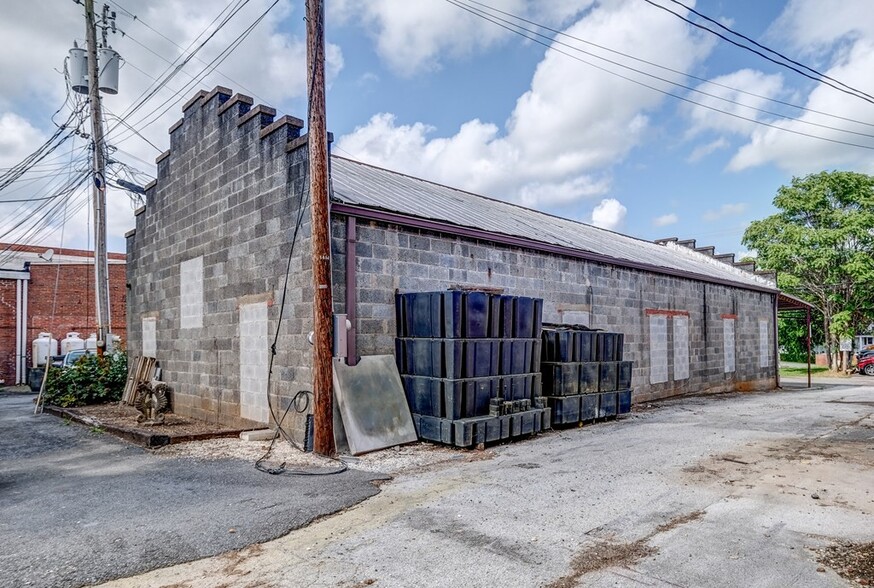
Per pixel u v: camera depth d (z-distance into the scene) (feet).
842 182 92.22
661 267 49.42
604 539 14.17
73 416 36.04
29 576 12.16
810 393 57.41
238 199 31.50
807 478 20.06
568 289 40.14
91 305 80.59
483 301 26.78
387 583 11.80
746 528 15.01
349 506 16.97
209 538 14.30
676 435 29.04
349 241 26.30
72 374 44.39
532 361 29.45
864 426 32.17
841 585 11.70
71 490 19.11
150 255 42.63
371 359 26.78
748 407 42.75
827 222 93.76
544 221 51.60
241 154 31.30
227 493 18.29
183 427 31.60
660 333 49.78
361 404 25.30
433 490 18.62
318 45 24.12
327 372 23.86
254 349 29.81
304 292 26.21
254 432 27.45
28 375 69.00
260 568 12.60
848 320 92.99
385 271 28.04
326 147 24.25
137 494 18.34
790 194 95.55
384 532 14.75
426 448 25.45
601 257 42.60
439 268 30.81
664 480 19.80
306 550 13.61
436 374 25.93
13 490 19.45
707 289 57.57
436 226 30.01
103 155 52.85
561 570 12.38
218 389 33.22
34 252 87.35
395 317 28.37
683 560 12.92
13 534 14.76
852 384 73.36
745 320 64.13
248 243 30.50
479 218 36.91
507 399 27.68
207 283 34.58
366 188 32.50
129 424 33.01
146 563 12.84
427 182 47.60
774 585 11.69
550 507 16.74
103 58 53.67
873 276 86.58
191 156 36.70
